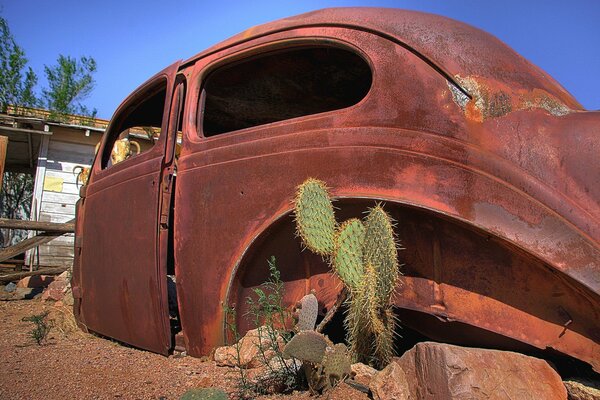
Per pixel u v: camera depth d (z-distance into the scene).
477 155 2.84
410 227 3.04
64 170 14.60
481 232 2.79
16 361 4.05
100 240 5.07
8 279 9.63
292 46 3.73
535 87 3.10
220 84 4.63
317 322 3.56
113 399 3.04
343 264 2.91
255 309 3.45
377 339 2.94
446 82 3.02
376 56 3.25
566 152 2.77
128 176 4.70
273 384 3.04
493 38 3.41
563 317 2.66
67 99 23.62
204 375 3.40
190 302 3.91
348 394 2.71
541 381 2.54
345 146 3.19
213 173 3.85
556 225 2.65
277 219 3.38
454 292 2.90
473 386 2.42
